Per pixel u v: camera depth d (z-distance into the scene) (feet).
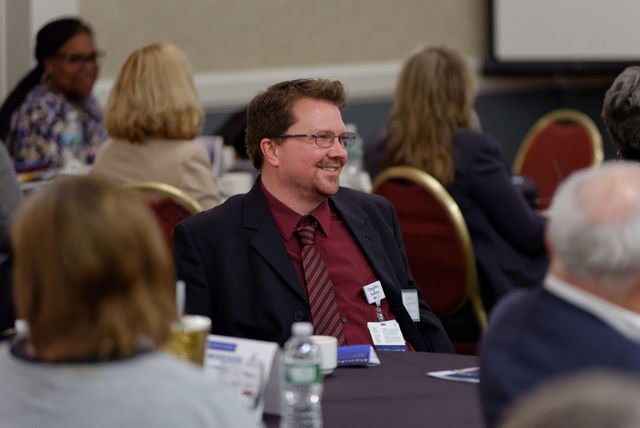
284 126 15.51
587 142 38.19
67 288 7.58
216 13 41.75
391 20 46.91
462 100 23.36
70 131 29.35
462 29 49.37
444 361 13.83
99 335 7.64
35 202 7.76
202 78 41.42
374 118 46.75
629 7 52.49
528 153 39.68
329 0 45.03
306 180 15.46
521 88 51.96
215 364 11.05
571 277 9.23
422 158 23.18
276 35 43.52
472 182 22.97
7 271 14.80
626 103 16.65
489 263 23.02
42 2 36.01
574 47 51.65
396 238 16.80
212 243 15.37
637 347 8.93
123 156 23.29
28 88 31.12
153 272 7.83
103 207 7.69
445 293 23.36
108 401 7.55
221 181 25.90
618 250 8.83
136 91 22.99
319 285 15.25
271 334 15.01
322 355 12.84
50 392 7.61
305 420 10.79
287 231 15.52
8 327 14.70
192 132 23.36
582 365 8.94
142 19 39.63
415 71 23.40
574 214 9.04
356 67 45.88
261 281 15.12
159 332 7.80
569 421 5.06
